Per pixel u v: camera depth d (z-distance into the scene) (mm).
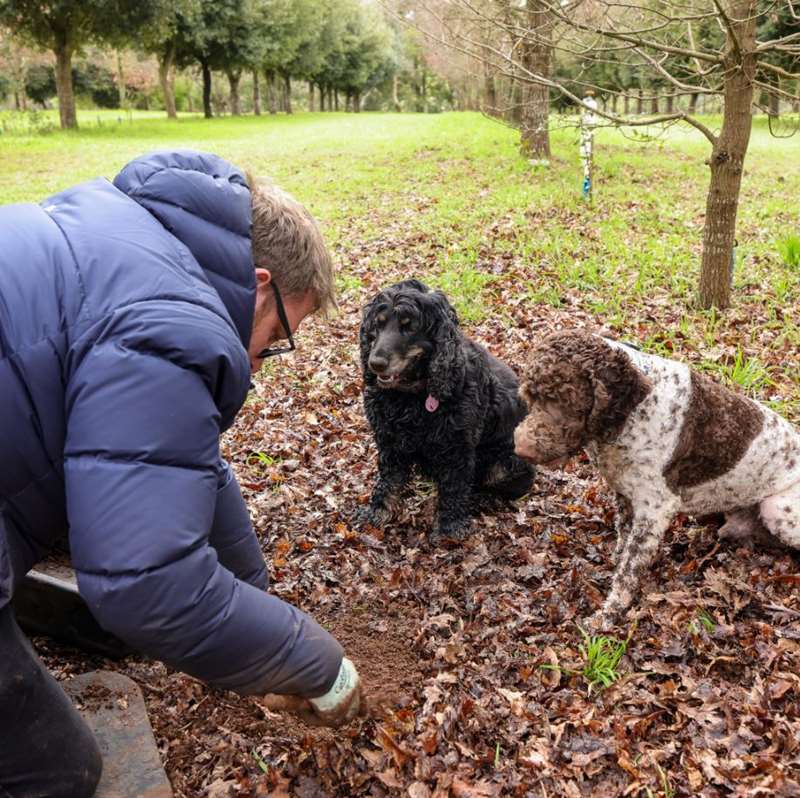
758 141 23344
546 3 5727
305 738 2994
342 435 5648
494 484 4781
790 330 6574
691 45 6555
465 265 8992
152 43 41250
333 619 3740
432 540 4527
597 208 11703
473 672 3330
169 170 2074
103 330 1774
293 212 2225
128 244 1886
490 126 23516
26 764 2066
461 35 6273
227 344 1890
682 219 11109
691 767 2771
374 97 87438
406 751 2904
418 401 4336
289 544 4336
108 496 1714
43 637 3490
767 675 3180
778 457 3701
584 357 3191
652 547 3557
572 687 3234
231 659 1916
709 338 6523
